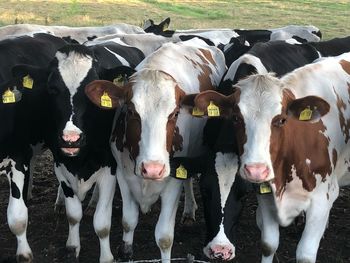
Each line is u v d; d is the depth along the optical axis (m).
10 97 2.43
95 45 3.19
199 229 2.98
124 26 5.31
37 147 2.79
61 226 3.01
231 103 2.10
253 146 1.98
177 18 12.52
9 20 10.54
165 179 2.36
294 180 2.19
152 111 2.13
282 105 2.03
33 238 2.87
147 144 2.11
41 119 2.70
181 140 2.40
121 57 3.10
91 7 14.19
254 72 2.53
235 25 11.39
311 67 2.45
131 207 2.54
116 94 2.21
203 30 5.48
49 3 14.62
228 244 2.14
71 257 2.64
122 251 2.62
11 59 2.82
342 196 3.33
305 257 2.22
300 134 2.16
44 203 3.28
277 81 2.08
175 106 2.17
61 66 2.41
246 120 2.01
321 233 2.26
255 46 3.18
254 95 2.02
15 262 2.62
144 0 16.77
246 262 2.64
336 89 2.43
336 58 2.66
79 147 2.32
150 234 2.92
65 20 11.14
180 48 2.89
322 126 2.25
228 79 2.62
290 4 16.73
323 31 10.62
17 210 2.54
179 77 2.58
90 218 3.11
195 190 3.48
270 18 12.98
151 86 2.15
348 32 10.57
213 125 2.39
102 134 2.49
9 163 2.57
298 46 3.43
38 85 2.46
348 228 2.95
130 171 2.40
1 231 2.94
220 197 2.17
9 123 2.52
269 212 2.29
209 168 2.21
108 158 2.54
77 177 2.52
